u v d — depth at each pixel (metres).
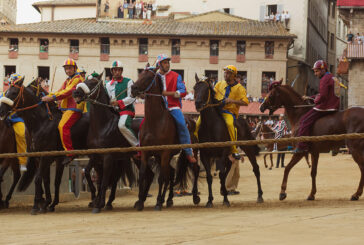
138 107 51.97
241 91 14.20
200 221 10.30
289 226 8.95
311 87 67.38
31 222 11.56
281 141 9.89
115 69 13.76
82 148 14.36
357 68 42.59
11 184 16.98
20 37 59.03
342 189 19.19
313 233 8.11
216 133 13.59
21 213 14.12
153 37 58.25
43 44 59.31
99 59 58.72
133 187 21.77
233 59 58.12
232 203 14.89
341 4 43.12
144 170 13.38
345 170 28.19
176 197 18.20
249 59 58.03
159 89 13.23
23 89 13.68
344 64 43.12
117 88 13.81
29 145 15.59
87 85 13.39
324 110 14.41
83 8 74.38
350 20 43.28
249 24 61.09
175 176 15.30
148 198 18.47
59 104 15.09
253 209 12.73
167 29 59.16
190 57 58.12
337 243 7.20
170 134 13.28
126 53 58.59
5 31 58.34
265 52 58.00
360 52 42.00
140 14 62.56
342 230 8.33
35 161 14.91
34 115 13.88
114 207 15.03
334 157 37.62
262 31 58.41
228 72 14.24
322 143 14.62
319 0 72.50
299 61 62.06
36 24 61.06
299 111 15.11
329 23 81.31
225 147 13.82
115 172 14.48
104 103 13.68
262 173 28.61
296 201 14.88
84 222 11.09
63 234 9.17
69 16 74.81
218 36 57.66
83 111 14.93
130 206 15.32
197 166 14.87
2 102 13.38
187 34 57.56
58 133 14.03
